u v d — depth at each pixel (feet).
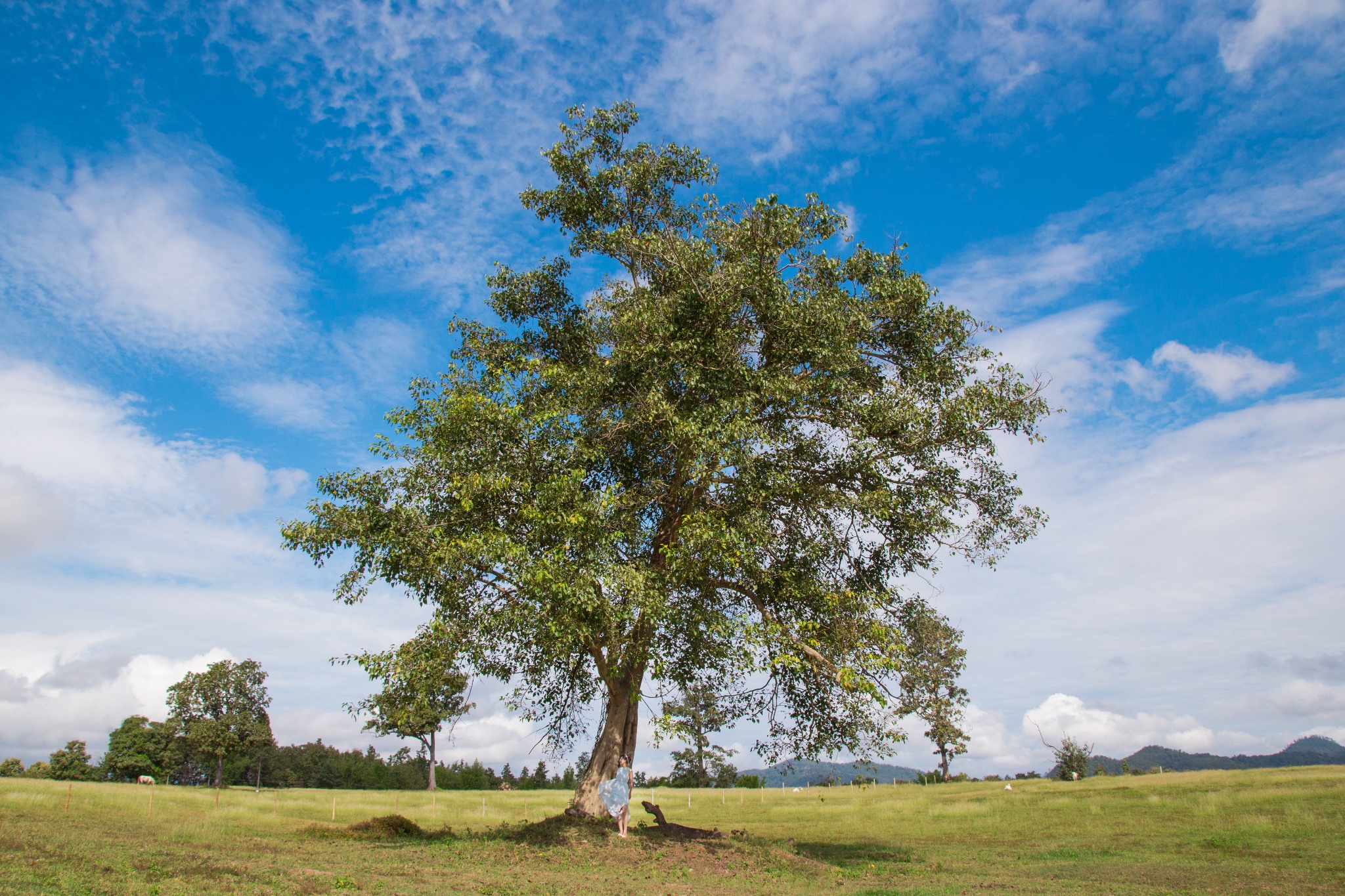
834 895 42.16
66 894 30.50
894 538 66.28
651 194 74.28
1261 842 69.62
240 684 279.69
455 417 57.26
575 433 59.62
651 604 53.31
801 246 65.87
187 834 63.26
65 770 275.59
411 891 37.68
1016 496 65.41
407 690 56.95
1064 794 144.56
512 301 73.15
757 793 211.00
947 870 56.54
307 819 93.40
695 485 61.21
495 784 380.17
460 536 56.90
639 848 55.11
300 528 58.13
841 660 59.62
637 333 62.18
